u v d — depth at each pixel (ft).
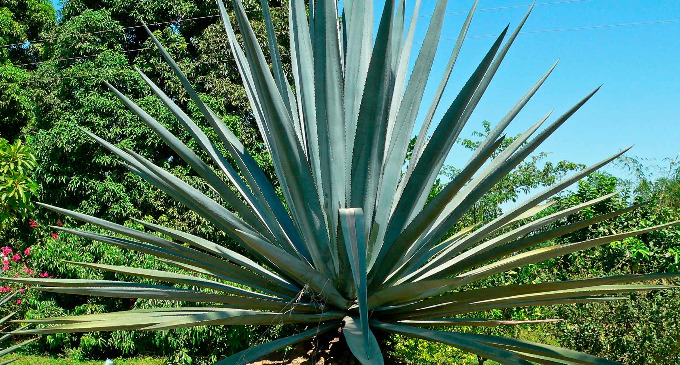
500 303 9.46
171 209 36.32
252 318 8.32
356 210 8.29
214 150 11.27
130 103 10.03
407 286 7.99
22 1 62.03
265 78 8.24
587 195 27.07
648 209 26.09
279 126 8.50
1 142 22.48
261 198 10.40
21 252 38.73
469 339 8.29
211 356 31.22
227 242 36.52
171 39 41.11
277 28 40.93
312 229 9.35
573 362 8.37
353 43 10.54
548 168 36.11
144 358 33.40
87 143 37.19
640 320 17.43
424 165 8.91
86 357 34.04
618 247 22.81
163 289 9.00
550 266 22.90
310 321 9.37
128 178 36.99
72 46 39.99
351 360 9.14
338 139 9.57
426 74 10.52
